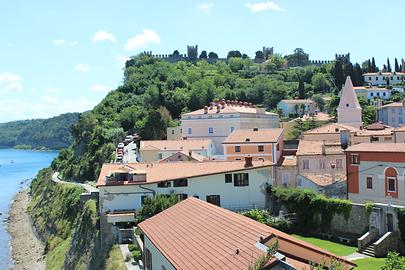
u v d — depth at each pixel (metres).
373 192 67.75
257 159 87.75
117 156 124.06
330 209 64.06
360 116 130.25
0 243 106.06
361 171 69.31
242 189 72.12
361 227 60.34
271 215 70.19
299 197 67.69
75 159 157.12
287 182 83.50
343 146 86.75
